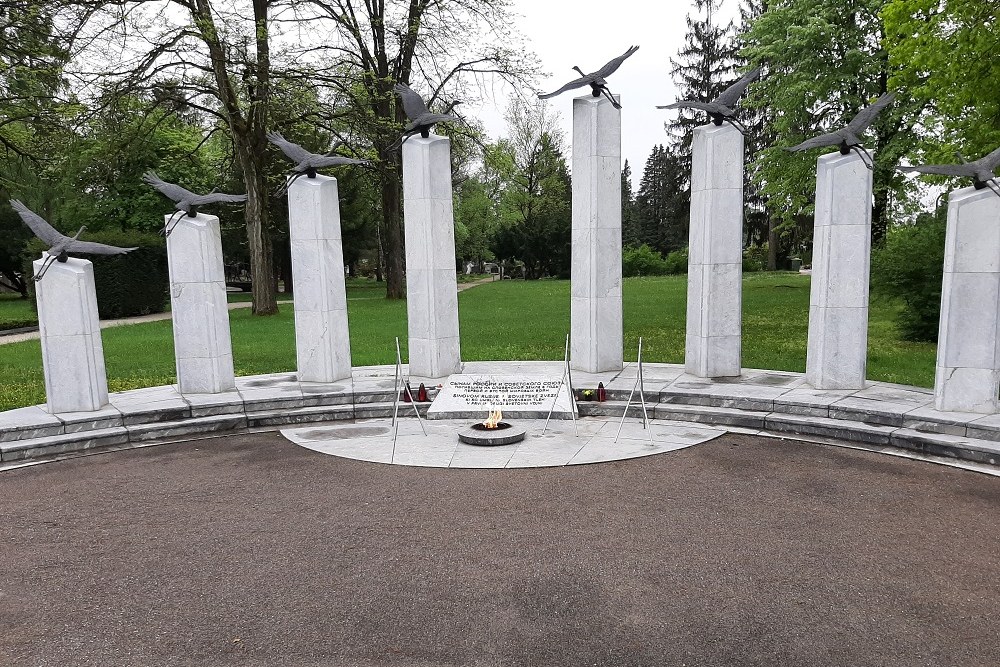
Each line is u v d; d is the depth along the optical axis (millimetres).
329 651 4148
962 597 4660
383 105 26719
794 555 5316
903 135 20266
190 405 9648
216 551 5613
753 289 30500
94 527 6199
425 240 11336
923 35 12430
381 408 10094
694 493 6707
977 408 8344
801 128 23547
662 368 11875
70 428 8922
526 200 56750
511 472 7449
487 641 4211
